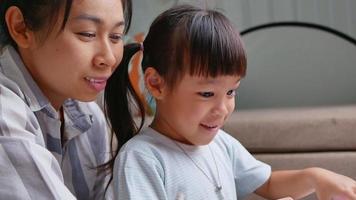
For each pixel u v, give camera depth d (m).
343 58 1.62
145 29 1.54
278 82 1.64
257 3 1.62
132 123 0.72
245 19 1.63
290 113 1.27
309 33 1.63
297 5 1.63
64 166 0.70
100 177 0.72
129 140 0.67
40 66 0.57
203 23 0.63
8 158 0.49
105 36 0.56
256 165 0.75
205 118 0.63
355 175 1.11
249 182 0.74
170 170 0.64
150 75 0.66
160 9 1.54
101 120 0.76
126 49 0.71
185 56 0.62
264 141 1.16
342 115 1.17
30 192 0.49
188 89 0.62
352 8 1.61
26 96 0.60
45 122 0.65
